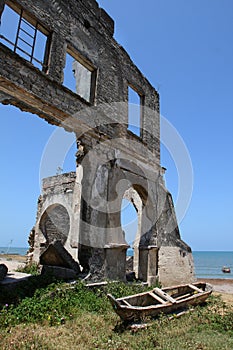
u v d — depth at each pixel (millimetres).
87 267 10172
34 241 17375
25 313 6762
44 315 6832
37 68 9133
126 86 13898
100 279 10195
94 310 7824
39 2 9820
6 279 8836
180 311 8336
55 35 10219
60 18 10602
